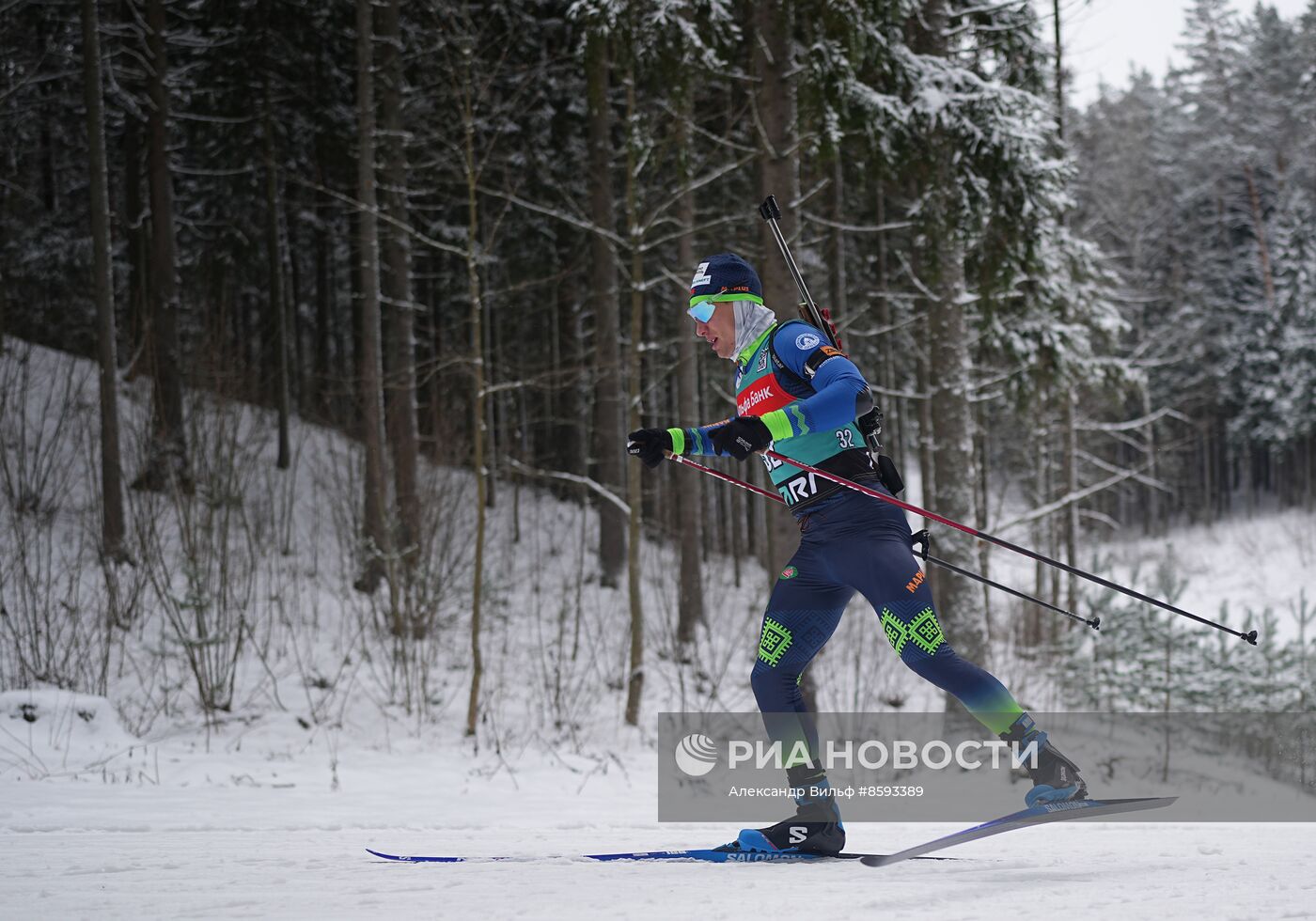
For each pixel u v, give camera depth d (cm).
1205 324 3734
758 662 316
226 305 1480
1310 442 3881
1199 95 4216
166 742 859
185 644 920
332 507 1481
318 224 2033
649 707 1107
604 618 1468
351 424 1514
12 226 1964
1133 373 1378
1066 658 1119
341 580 1348
